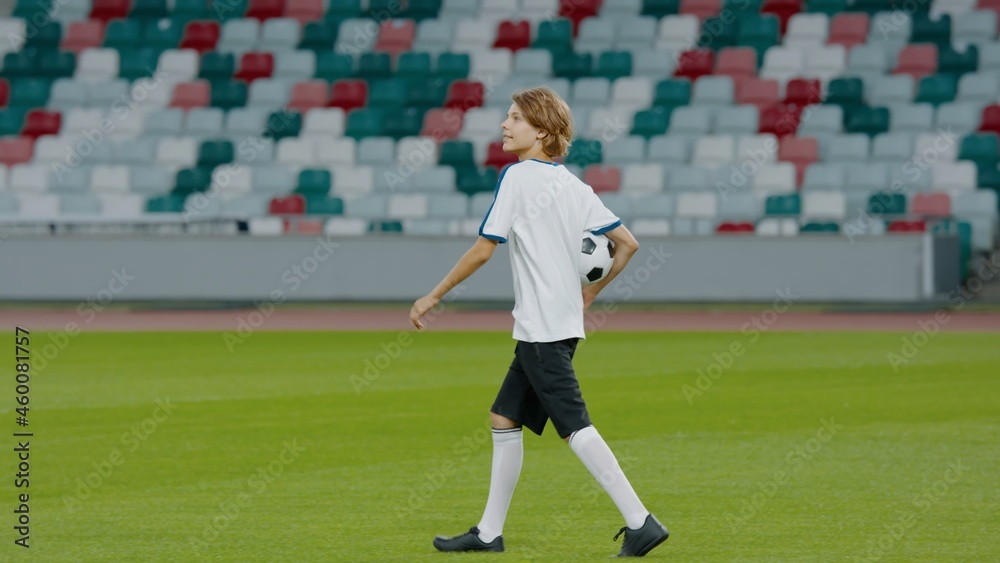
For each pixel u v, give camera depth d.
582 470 22.67
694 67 79.81
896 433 26.55
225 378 37.19
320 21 87.00
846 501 19.70
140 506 19.67
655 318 58.88
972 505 19.34
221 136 79.62
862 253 61.62
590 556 16.05
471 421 28.72
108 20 90.31
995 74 74.88
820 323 56.22
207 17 89.81
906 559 15.86
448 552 16.39
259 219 68.69
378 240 66.00
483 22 85.12
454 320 59.03
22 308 66.56
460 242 65.44
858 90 75.38
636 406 30.89
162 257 66.94
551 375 15.39
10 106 83.50
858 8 82.31
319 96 81.06
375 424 28.30
